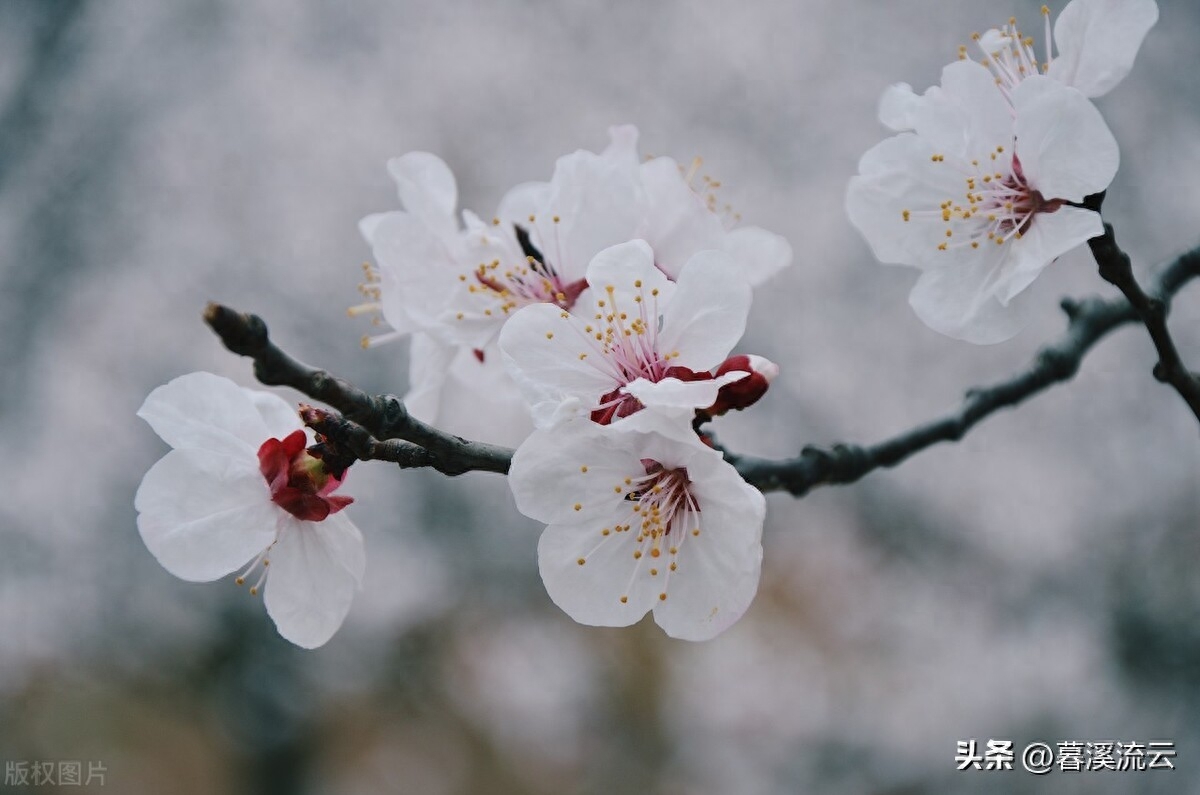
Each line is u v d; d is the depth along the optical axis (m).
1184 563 0.64
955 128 0.26
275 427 0.25
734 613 0.24
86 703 0.69
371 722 0.72
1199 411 0.25
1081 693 0.63
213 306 0.22
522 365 0.24
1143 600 0.64
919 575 0.68
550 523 0.24
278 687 0.69
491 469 0.24
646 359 0.24
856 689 0.67
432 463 0.24
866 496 0.69
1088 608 0.65
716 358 0.24
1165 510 0.65
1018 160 0.26
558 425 0.24
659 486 0.24
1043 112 0.25
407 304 0.27
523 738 0.72
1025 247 0.26
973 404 0.29
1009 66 0.27
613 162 0.26
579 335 0.24
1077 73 0.26
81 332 0.69
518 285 0.27
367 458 0.24
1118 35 0.25
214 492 0.25
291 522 0.25
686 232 0.26
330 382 0.22
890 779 0.65
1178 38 0.68
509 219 0.27
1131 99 0.68
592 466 0.24
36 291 0.69
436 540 0.69
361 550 0.25
